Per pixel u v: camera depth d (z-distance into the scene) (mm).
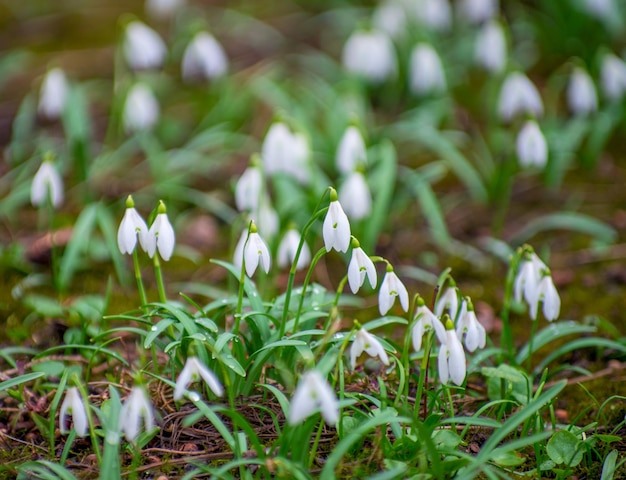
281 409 1052
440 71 1352
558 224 1273
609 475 1005
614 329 1136
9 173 1334
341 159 1212
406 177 1298
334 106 1338
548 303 1053
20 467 1009
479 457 971
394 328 1170
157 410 1054
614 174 1344
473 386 1101
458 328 1024
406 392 1031
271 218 1153
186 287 1184
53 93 1280
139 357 1111
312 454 998
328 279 1229
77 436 1047
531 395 1070
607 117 1339
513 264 1085
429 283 1222
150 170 1349
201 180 1340
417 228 1287
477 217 1298
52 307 1156
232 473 1014
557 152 1316
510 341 1097
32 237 1266
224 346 1037
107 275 1230
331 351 1014
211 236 1281
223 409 967
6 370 1101
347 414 1037
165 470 1019
